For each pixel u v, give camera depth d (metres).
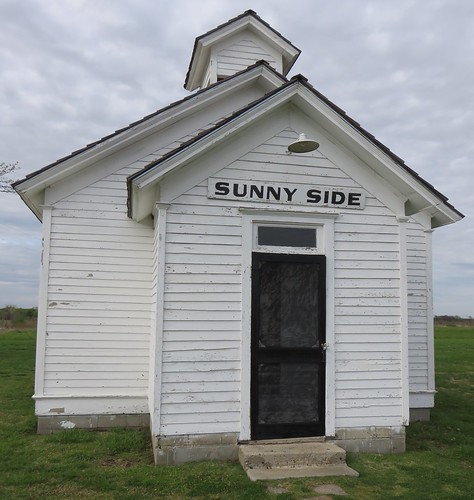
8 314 42.78
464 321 70.06
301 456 6.20
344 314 7.03
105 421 8.43
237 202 6.89
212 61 10.73
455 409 10.89
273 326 6.85
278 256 6.93
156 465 6.29
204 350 6.57
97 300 8.61
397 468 6.40
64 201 8.65
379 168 7.17
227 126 6.57
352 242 7.18
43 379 8.32
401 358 7.12
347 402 6.91
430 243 9.98
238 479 5.81
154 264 7.52
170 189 6.70
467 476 6.23
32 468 6.25
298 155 7.12
